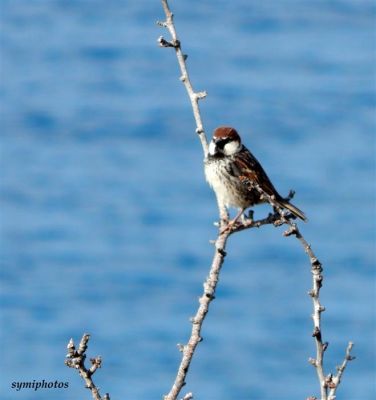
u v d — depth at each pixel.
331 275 25.53
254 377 20.31
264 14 66.00
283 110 44.59
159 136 40.91
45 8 71.44
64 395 19.16
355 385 19.88
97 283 25.23
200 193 32.69
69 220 30.44
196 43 59.69
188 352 5.07
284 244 27.36
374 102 45.31
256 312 23.47
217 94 47.81
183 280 25.55
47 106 46.47
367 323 22.52
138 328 22.52
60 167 37.00
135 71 53.72
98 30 64.31
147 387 19.88
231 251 27.14
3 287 24.81
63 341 21.98
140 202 31.91
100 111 44.97
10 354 20.86
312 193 32.69
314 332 4.89
